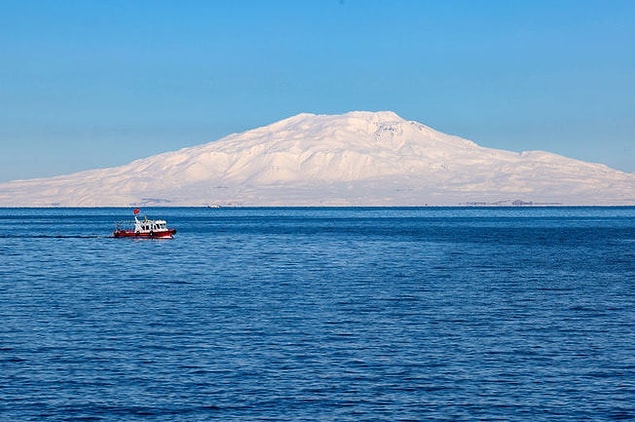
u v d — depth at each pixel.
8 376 92.00
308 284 177.00
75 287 171.12
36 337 112.56
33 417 79.38
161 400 84.19
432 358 100.81
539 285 175.12
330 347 106.69
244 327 120.69
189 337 112.81
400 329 119.62
